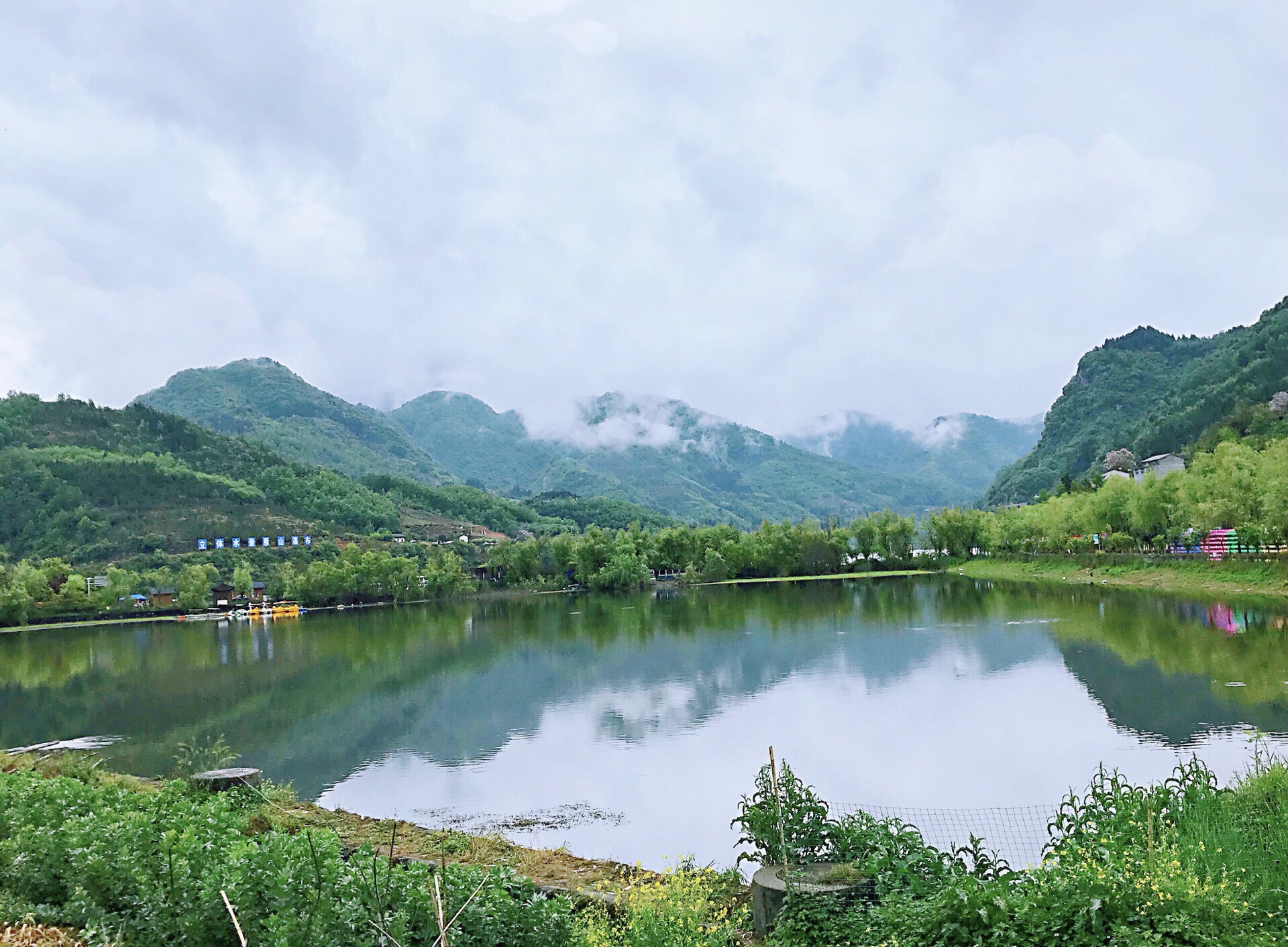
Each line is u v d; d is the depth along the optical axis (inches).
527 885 560.7
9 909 565.0
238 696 2415.1
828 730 1633.9
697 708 1914.4
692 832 1094.4
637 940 528.1
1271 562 3444.9
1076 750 1385.3
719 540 7716.5
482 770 1459.2
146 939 519.8
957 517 7396.7
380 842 887.7
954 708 1764.3
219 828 656.4
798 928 538.3
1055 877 498.3
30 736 1931.6
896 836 631.8
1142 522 4692.4
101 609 6392.7
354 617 5698.8
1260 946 419.8
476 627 4281.5
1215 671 1945.1
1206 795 662.5
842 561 7593.5
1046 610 3484.3
